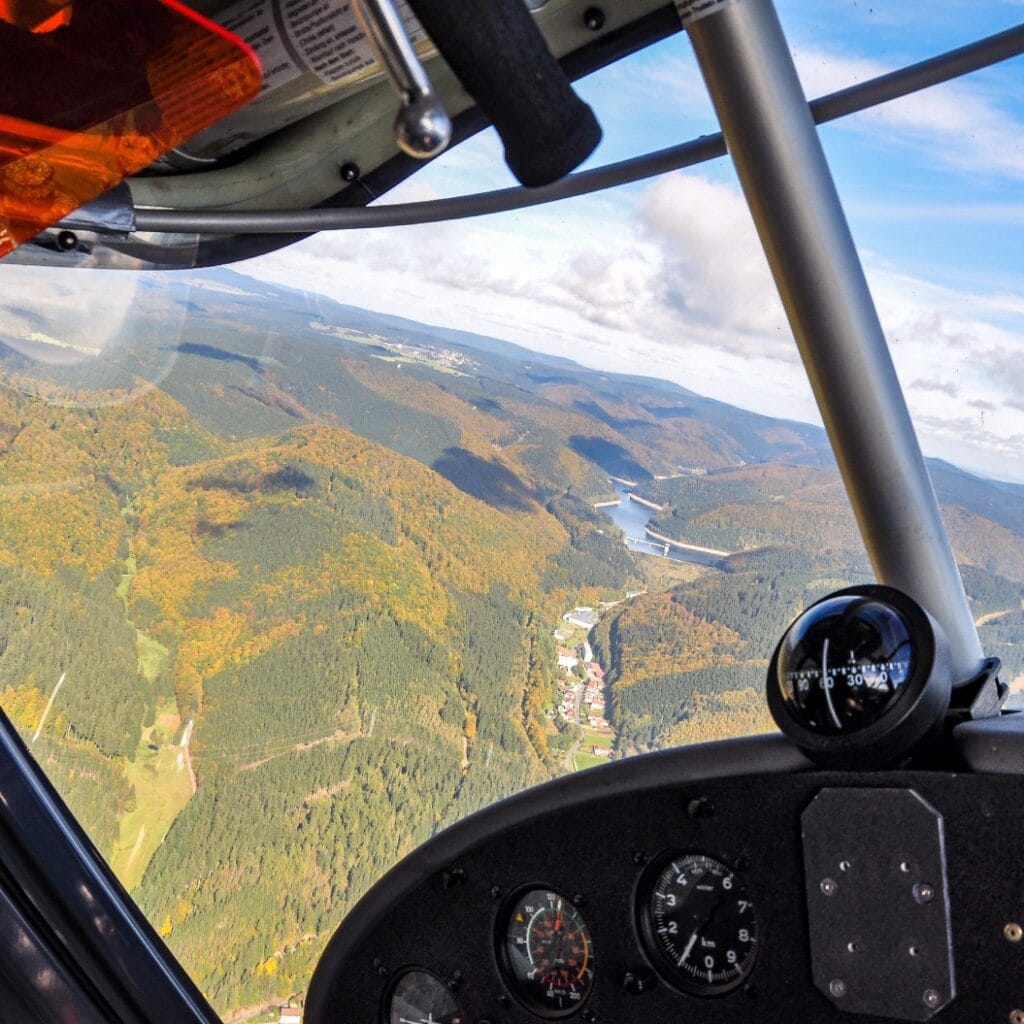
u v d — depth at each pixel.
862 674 0.52
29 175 0.40
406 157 0.69
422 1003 0.74
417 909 0.71
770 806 0.58
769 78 0.57
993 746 0.52
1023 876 0.52
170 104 0.36
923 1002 0.54
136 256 0.69
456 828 0.68
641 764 0.61
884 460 0.62
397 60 0.25
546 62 0.26
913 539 0.63
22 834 0.81
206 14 0.55
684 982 0.63
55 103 0.36
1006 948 0.52
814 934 0.57
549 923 0.68
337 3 0.52
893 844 0.54
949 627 0.62
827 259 0.60
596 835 0.64
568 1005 0.68
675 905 0.63
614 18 0.60
